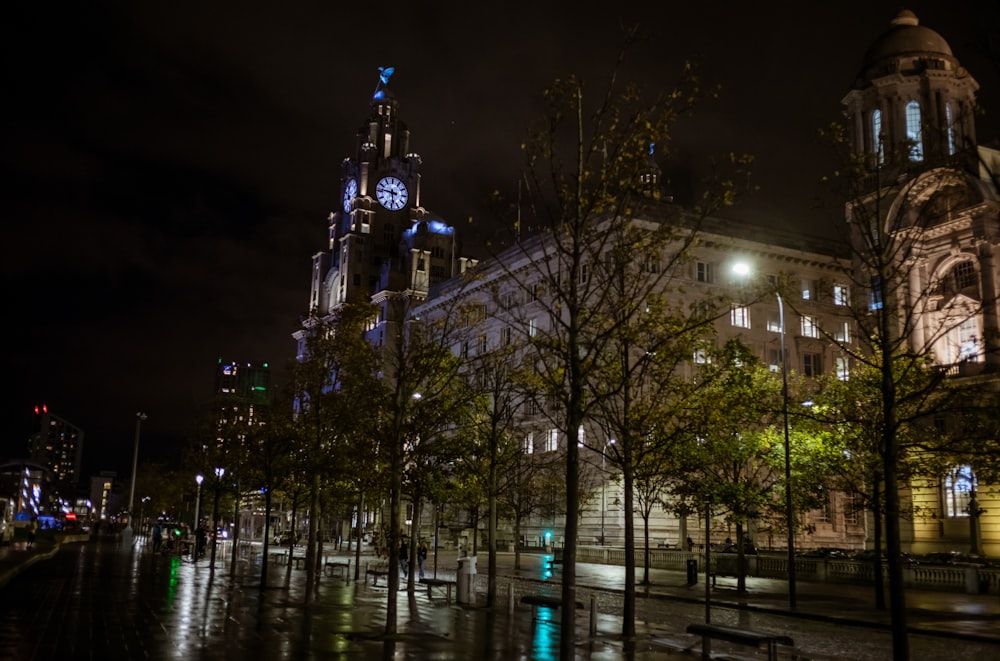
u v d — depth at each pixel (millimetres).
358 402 31438
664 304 24344
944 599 34469
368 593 31250
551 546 74062
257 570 43219
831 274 77562
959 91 70688
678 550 52844
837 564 42438
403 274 123438
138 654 16625
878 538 31516
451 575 44375
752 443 37062
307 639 18969
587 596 35688
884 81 71562
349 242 140250
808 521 70562
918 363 29281
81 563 47000
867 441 33000
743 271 43562
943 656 20422
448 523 78062
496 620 23812
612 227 17578
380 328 115625
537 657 17234
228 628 20625
